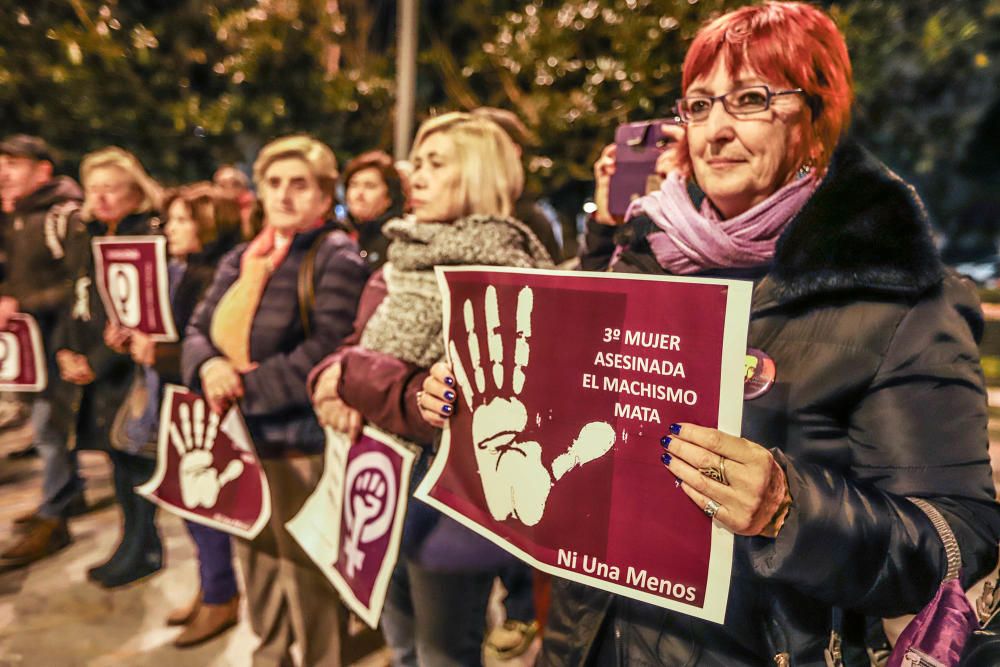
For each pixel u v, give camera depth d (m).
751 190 0.92
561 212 3.91
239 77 3.81
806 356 0.84
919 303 0.80
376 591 1.52
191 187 2.26
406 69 2.88
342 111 4.21
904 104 3.13
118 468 2.61
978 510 0.77
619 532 0.91
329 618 1.90
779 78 0.88
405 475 1.46
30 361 2.76
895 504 0.77
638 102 3.05
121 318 2.22
